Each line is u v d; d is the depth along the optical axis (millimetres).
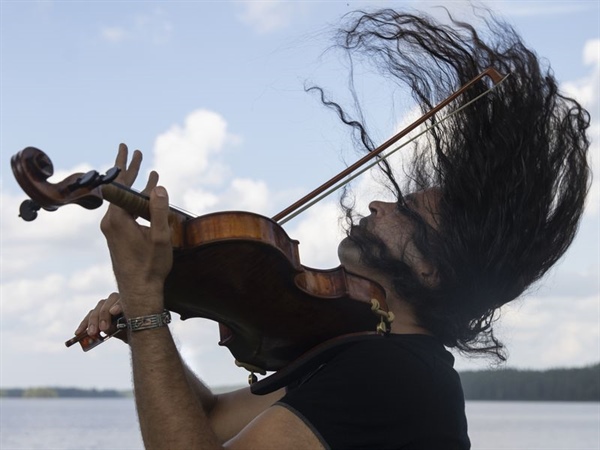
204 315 2967
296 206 3389
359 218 3395
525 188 3312
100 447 28906
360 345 2883
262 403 3566
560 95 3496
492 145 3330
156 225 2469
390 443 2721
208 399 3594
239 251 2682
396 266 3227
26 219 2211
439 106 3459
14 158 2139
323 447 2660
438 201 3309
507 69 3484
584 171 3486
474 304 3264
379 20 3811
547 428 44656
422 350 2969
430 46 3684
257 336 3061
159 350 2543
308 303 2922
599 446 30828
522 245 3312
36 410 91375
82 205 2301
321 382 2758
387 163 3404
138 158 2586
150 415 2527
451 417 2871
